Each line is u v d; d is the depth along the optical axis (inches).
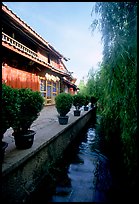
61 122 256.7
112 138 249.0
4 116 101.4
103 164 202.5
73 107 712.4
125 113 132.6
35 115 141.6
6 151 125.0
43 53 660.1
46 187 143.8
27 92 141.9
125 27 137.9
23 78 454.3
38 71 571.2
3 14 351.6
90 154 243.4
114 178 165.2
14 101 111.8
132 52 127.9
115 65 142.4
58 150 204.1
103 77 189.0
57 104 262.5
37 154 140.8
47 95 684.7
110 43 158.9
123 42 134.0
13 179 103.0
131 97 129.1
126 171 169.3
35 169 136.6
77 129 337.1
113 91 146.9
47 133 190.7
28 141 130.5
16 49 361.4
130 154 125.8
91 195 135.0
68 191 139.2
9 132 201.8
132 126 122.2
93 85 527.5
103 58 169.0
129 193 133.6
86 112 487.2
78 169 186.9
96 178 164.6
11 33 435.2
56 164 193.0
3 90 104.3
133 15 130.3
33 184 131.5
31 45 562.6
